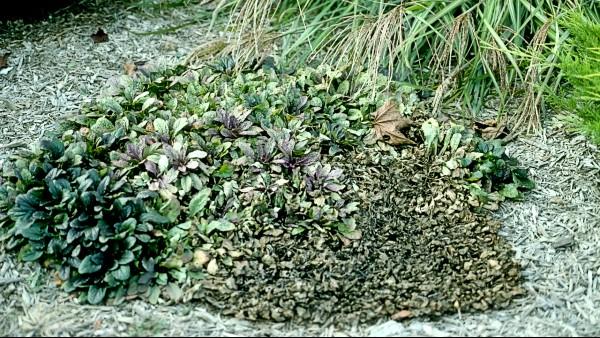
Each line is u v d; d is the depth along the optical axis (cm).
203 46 259
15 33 274
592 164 229
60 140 219
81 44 271
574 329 192
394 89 247
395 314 193
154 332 189
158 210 203
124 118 223
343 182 216
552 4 248
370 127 231
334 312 193
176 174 208
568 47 232
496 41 244
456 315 194
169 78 245
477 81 247
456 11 263
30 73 257
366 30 246
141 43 274
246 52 252
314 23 256
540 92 235
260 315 192
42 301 194
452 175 220
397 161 223
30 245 200
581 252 208
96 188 204
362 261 202
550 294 199
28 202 200
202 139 217
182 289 196
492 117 243
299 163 215
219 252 200
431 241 207
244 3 271
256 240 202
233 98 231
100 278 195
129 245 196
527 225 215
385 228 209
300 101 231
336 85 244
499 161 222
